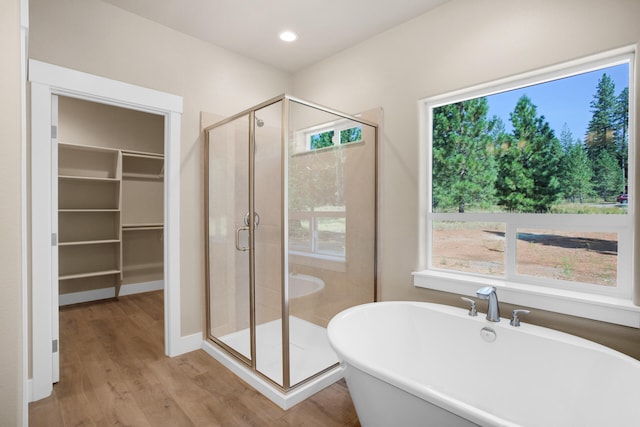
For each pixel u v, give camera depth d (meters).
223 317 2.51
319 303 2.19
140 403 1.93
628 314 1.52
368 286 2.54
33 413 1.82
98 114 4.01
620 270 1.66
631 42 1.52
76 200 3.87
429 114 2.37
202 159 2.69
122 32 2.27
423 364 2.00
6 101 1.04
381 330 2.07
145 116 4.38
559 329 1.75
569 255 1.82
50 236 2.00
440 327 1.97
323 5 2.22
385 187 2.55
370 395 1.43
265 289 2.11
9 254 1.03
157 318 3.39
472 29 2.06
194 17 2.37
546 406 1.56
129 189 4.29
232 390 2.08
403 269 2.45
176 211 2.54
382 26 2.48
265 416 1.83
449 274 2.26
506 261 2.04
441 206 2.35
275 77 3.20
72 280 3.88
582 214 1.77
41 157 1.95
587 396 1.45
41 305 1.95
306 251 2.10
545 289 1.84
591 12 1.63
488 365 1.78
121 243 3.97
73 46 2.07
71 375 2.24
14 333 1.04
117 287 4.10
